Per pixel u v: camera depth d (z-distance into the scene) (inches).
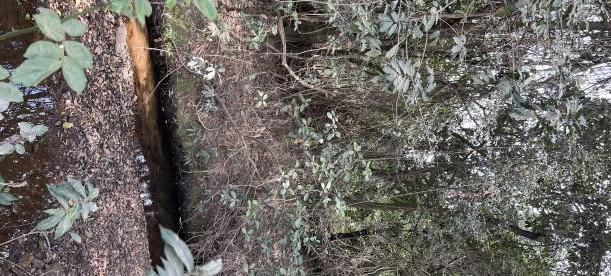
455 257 200.2
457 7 149.8
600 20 149.1
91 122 123.3
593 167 185.2
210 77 136.7
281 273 151.3
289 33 171.3
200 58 136.8
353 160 164.7
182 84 141.8
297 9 167.9
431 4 142.5
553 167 185.3
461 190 197.0
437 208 201.9
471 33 150.4
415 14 130.3
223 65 150.2
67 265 115.1
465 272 200.8
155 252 141.8
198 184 149.6
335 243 206.1
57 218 69.9
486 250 205.0
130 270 130.5
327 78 171.2
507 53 140.3
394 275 210.5
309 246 172.6
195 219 151.3
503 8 123.6
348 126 190.1
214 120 148.9
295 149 169.5
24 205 110.3
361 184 202.4
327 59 161.2
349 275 194.1
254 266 145.9
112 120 128.4
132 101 133.3
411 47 159.9
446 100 183.6
